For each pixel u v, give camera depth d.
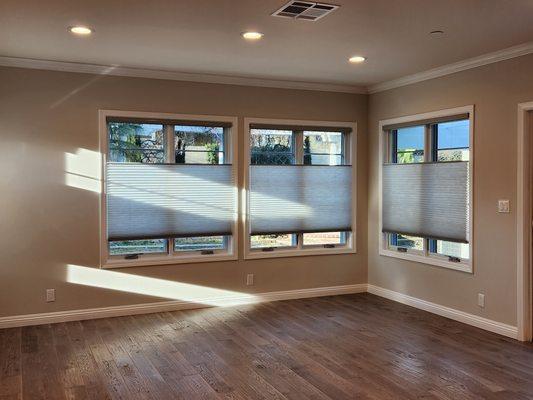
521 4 3.47
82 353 4.30
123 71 5.41
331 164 6.56
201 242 5.95
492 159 4.84
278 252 6.23
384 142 6.36
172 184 5.68
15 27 3.98
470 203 5.08
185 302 5.79
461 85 5.17
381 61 5.11
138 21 3.83
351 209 6.61
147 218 5.58
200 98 5.78
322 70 5.53
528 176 4.55
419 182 5.77
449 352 4.33
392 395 3.47
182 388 3.58
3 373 3.86
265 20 3.81
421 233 5.74
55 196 5.20
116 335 4.81
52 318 5.21
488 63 4.86
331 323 5.23
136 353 4.30
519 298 4.61
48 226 5.18
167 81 5.63
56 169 5.20
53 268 5.21
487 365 4.02
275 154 6.27
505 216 4.73
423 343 4.57
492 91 4.83
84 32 4.11
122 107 5.44
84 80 5.29
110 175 5.42
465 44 4.46
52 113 5.17
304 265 6.39
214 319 5.38
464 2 3.42
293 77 5.92
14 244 5.06
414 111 5.82
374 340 4.66
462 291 5.23
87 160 5.31
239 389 3.56
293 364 4.05
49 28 4.00
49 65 5.13
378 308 5.84
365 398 3.42
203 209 5.83
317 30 4.06
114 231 5.45
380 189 6.42
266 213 6.14
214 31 4.08
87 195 5.32
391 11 3.61
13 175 5.04
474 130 5.03
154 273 5.64
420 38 4.29
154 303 5.64
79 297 5.32
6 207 5.02
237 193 5.98
